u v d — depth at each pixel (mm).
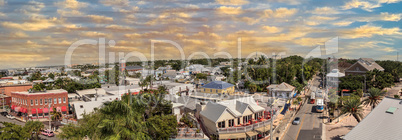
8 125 43375
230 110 45500
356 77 103688
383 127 30891
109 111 30141
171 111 53406
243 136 42156
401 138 27922
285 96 82188
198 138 40750
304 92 97812
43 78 160750
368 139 29969
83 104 60125
